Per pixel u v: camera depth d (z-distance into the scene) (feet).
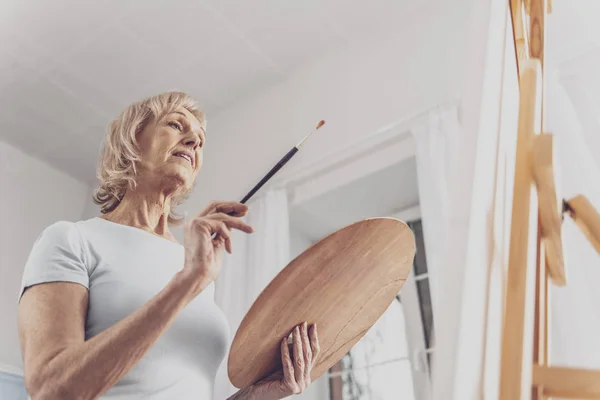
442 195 6.42
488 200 1.69
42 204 11.13
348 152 8.06
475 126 1.73
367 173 7.82
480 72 1.89
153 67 9.69
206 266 2.59
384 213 8.43
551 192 1.75
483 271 1.52
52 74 9.78
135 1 8.68
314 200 8.31
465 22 7.85
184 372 2.94
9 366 9.20
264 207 8.35
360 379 7.64
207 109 10.45
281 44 9.31
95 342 2.50
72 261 2.95
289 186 8.61
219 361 3.26
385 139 7.73
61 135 10.93
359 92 8.52
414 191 8.00
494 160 1.83
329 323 2.96
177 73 9.79
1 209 10.46
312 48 9.35
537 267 1.78
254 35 9.18
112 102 10.26
